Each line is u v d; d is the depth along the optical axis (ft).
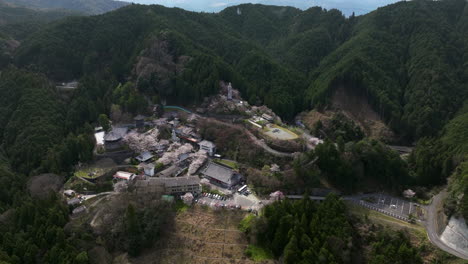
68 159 429.79
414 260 288.92
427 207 380.58
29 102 513.04
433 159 440.86
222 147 469.16
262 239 323.98
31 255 281.13
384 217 361.71
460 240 316.81
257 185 396.57
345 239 305.94
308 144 469.57
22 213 315.37
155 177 398.83
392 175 421.18
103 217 328.08
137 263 303.68
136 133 487.61
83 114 535.60
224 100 558.15
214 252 314.96
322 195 401.08
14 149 460.14
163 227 337.52
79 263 281.74
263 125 506.89
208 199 376.68
